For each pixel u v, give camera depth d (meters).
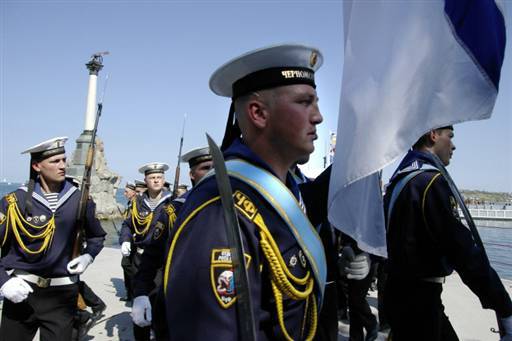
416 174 2.59
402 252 2.59
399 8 1.39
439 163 2.63
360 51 1.37
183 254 1.14
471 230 2.42
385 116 1.35
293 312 1.28
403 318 2.63
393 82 1.37
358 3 1.36
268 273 1.24
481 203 40.03
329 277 2.27
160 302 1.26
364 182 1.73
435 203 2.46
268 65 1.34
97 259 9.45
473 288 2.32
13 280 3.05
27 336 3.23
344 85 1.38
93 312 4.87
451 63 1.44
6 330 3.15
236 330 1.06
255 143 1.39
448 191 2.48
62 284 3.28
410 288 2.60
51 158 3.31
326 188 1.74
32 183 3.33
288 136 1.34
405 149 1.35
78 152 22.33
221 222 1.15
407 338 2.63
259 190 1.28
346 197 1.67
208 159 3.66
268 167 1.35
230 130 1.64
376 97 1.36
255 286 1.16
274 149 1.39
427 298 2.56
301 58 1.36
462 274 2.35
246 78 1.38
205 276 1.09
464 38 1.44
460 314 5.54
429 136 2.75
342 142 1.38
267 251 1.21
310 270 1.33
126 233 5.83
